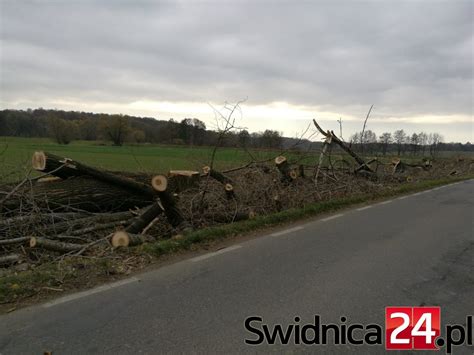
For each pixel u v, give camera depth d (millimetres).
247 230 6801
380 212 8945
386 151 20391
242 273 4586
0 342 2980
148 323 3311
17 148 11977
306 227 7191
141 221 6145
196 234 5953
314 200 9688
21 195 6117
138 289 4043
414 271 4762
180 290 4039
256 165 10141
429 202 10727
